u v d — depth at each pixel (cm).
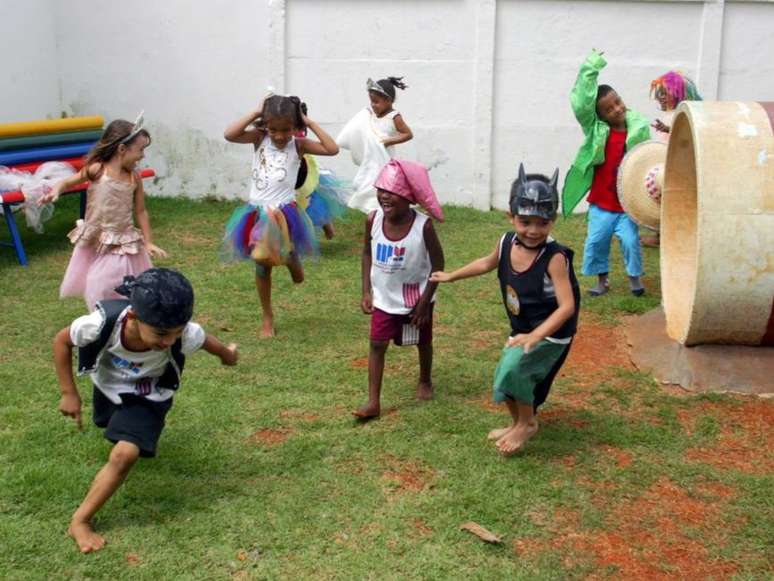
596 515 434
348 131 971
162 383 427
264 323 674
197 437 503
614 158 774
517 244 475
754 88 1100
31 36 1084
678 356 607
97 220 605
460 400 562
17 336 666
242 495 445
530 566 395
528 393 476
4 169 866
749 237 567
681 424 532
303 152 672
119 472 404
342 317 721
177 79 1117
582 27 1088
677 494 454
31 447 486
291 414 538
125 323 407
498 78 1101
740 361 593
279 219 651
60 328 684
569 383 592
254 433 512
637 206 762
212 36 1102
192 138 1130
